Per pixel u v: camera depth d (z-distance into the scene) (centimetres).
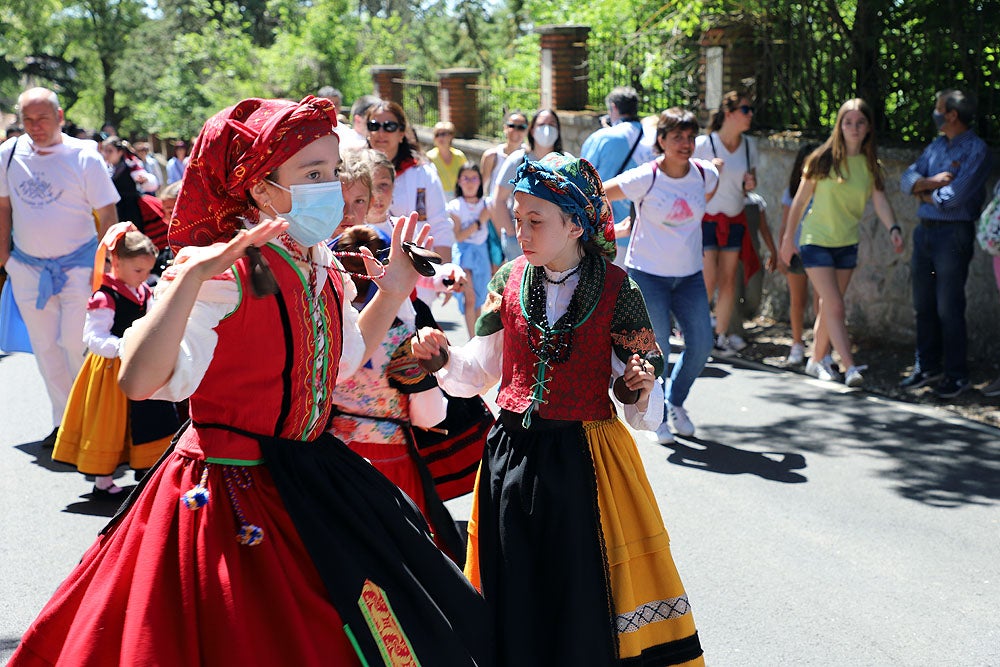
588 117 1348
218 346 263
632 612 339
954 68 906
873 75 979
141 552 260
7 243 701
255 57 2962
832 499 586
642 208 656
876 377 834
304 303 272
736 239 911
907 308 913
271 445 270
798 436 696
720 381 838
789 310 1038
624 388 340
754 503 581
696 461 651
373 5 4341
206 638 253
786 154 1031
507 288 357
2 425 759
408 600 276
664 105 1299
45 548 536
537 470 341
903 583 484
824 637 435
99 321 579
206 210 272
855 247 812
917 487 603
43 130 680
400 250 312
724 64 1126
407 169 615
